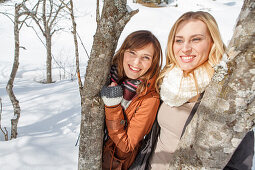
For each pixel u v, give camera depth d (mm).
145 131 1276
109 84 1306
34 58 11602
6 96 5512
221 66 684
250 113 635
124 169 1439
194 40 1094
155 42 1246
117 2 908
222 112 671
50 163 2021
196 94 1136
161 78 1380
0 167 1895
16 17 2861
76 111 4488
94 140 1184
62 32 14375
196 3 19000
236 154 966
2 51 12156
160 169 1320
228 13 16828
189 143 832
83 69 9859
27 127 3703
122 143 1232
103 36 952
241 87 615
